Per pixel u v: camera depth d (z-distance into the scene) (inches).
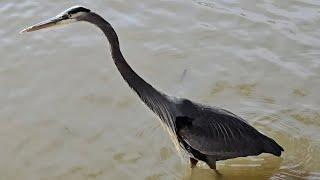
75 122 412.8
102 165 378.0
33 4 530.9
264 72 451.2
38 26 335.9
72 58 471.8
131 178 368.5
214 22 504.4
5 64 464.4
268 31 489.4
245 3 525.0
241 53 470.3
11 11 521.7
